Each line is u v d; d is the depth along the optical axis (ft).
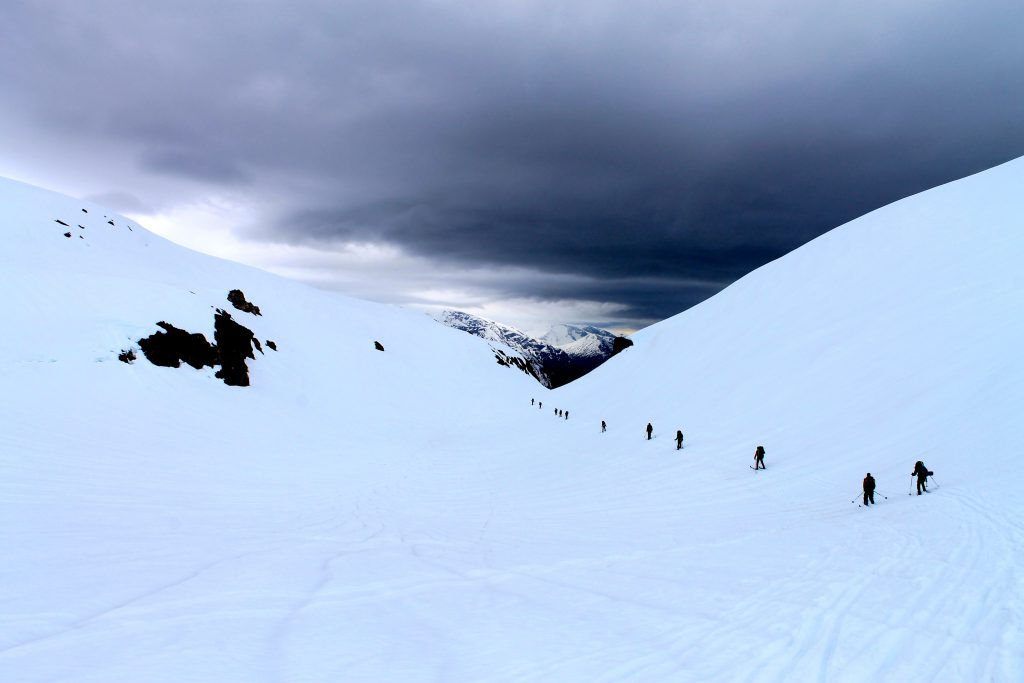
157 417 97.86
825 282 144.97
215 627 27.53
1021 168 141.59
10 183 224.33
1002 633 23.43
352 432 140.15
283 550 46.06
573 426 155.22
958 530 38.22
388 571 40.55
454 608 31.68
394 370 255.91
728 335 157.17
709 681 20.97
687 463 83.61
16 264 146.82
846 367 96.89
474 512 66.39
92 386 98.68
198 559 41.06
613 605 31.53
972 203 138.41
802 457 73.82
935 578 30.71
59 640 24.99
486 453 123.95
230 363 140.15
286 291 290.15
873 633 24.75
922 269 118.93
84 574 35.06
